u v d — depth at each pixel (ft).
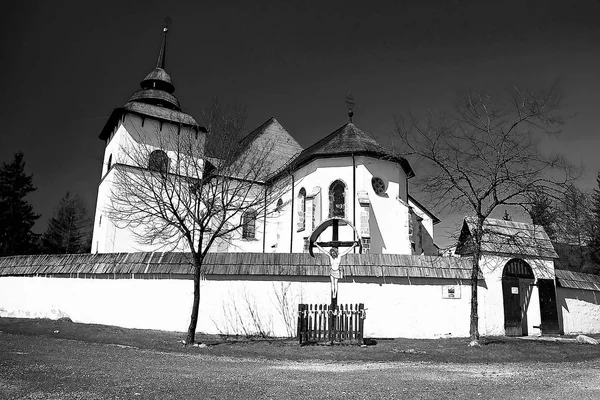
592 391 29.58
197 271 58.18
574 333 78.43
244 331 65.77
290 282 67.36
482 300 69.62
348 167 99.81
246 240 118.01
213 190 75.10
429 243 121.90
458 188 63.16
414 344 58.08
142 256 70.74
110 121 119.14
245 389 27.02
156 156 100.99
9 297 72.54
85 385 26.16
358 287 67.41
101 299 69.46
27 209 175.94
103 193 117.29
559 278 79.82
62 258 73.72
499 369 40.27
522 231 76.07
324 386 28.89
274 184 116.06
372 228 97.25
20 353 38.70
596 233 133.39
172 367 35.53
